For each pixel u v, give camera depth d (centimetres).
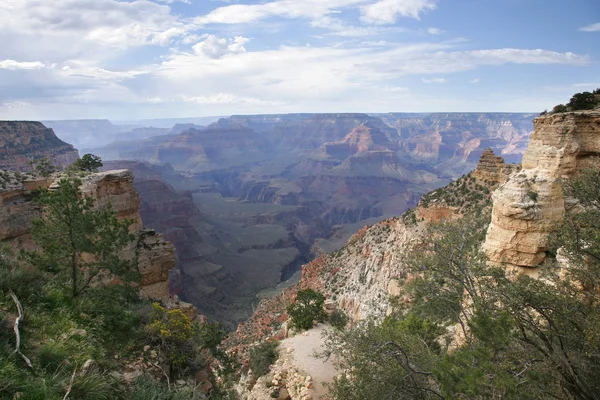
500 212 1945
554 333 1230
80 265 1830
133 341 1725
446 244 1605
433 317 1809
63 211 1719
